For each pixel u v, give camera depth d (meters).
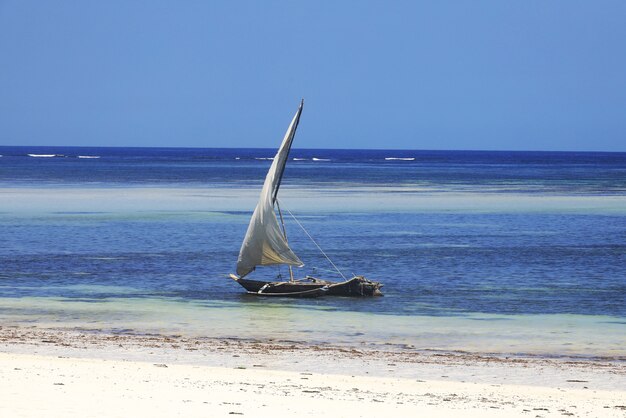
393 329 101.06
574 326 103.75
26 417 50.69
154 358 80.94
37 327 99.56
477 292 130.38
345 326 102.81
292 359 81.94
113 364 73.62
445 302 121.44
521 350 89.81
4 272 147.62
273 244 131.38
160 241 197.12
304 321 106.00
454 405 60.47
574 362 83.12
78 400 56.22
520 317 109.81
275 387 65.12
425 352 87.69
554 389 68.88
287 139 132.62
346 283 125.12
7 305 115.50
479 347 91.06
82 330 98.06
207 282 138.88
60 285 134.25
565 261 166.75
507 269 155.88
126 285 134.88
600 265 161.25
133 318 106.62
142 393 59.75
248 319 106.94
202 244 192.38
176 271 151.00
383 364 80.31
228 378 68.69
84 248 182.88
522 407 60.72
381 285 127.44
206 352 84.69
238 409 55.56
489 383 72.56
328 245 194.62
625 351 89.62
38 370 68.12
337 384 67.88
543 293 129.50
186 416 52.88
